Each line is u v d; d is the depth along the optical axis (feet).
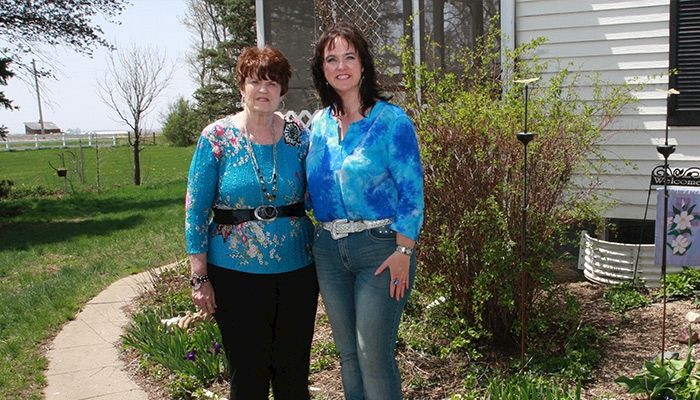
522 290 12.62
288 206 10.06
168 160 101.71
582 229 20.45
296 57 26.21
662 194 16.10
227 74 108.99
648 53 19.70
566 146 14.21
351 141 9.34
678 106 19.33
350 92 9.53
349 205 9.31
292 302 10.24
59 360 15.97
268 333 10.27
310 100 26.09
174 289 21.08
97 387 14.28
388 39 23.71
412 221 9.16
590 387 12.45
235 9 102.27
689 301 16.71
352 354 9.98
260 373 10.23
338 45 9.36
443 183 13.64
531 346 13.74
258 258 9.88
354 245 9.39
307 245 10.34
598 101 17.76
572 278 19.44
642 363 13.28
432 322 14.84
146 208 47.26
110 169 87.56
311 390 13.24
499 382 12.04
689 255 16.01
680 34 19.10
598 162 20.02
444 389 12.81
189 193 9.89
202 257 9.98
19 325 18.84
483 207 13.43
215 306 10.12
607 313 16.31
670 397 11.27
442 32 22.86
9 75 44.45
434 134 13.60
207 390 13.55
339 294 9.86
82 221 41.73
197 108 112.88
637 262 17.90
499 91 16.60
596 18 20.11
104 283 23.49
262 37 26.58
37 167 91.56
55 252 31.32
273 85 9.74
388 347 9.61
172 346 14.73
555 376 12.62
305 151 10.19
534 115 14.25
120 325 18.42
